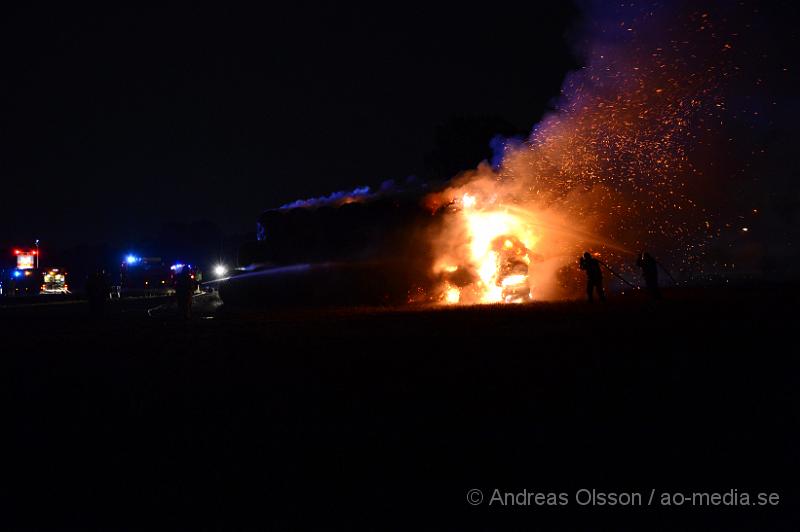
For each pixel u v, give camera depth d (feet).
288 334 65.72
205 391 37.83
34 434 29.86
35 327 91.20
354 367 43.45
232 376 42.42
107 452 27.12
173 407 34.19
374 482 23.31
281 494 22.57
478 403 32.37
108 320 100.73
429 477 23.57
